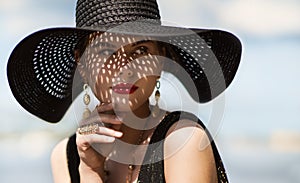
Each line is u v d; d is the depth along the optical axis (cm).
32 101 253
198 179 218
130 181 233
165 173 222
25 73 247
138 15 221
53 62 250
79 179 247
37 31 228
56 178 254
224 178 230
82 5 228
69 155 251
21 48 237
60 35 236
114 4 221
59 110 261
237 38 235
